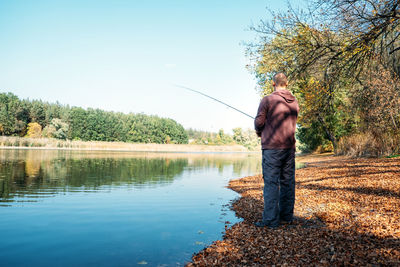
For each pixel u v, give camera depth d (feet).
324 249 8.29
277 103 10.71
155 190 22.24
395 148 39.73
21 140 118.52
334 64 28.04
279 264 7.56
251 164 60.08
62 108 209.36
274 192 10.86
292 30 30.76
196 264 8.00
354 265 7.03
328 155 69.67
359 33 23.73
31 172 31.14
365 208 12.60
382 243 8.31
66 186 22.74
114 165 45.16
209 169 44.70
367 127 47.83
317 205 14.06
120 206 15.99
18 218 13.05
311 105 30.86
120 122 216.54
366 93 39.65
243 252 8.66
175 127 260.21
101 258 8.56
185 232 11.26
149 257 8.67
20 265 7.98
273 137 10.74
